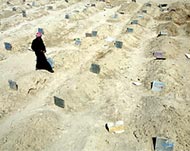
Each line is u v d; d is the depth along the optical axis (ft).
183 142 32.71
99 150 32.22
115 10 106.73
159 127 34.45
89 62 55.11
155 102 40.06
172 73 48.16
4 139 34.45
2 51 64.28
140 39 70.33
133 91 44.88
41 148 32.83
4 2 124.16
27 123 35.91
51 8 110.11
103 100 42.52
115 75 50.11
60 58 56.18
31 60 59.93
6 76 52.24
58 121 37.55
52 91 46.21
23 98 44.42
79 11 100.94
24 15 95.50
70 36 74.13
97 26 82.69
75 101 41.60
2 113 40.81
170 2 112.57
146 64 54.13
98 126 36.42
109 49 61.26
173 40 65.26
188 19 84.94
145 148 32.32
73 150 32.24
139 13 92.99
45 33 75.41
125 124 36.63
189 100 41.68
